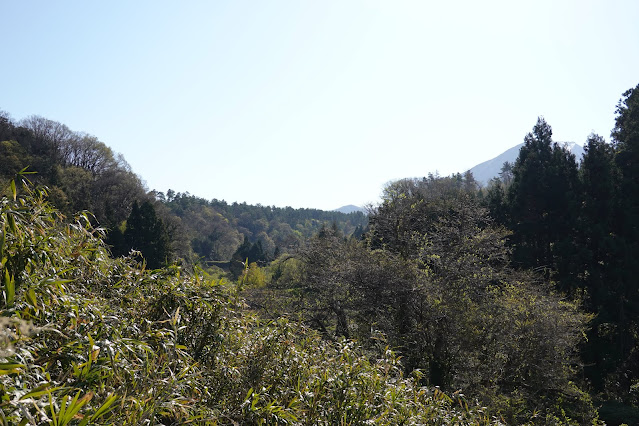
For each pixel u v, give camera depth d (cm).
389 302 1481
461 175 6328
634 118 3158
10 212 295
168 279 456
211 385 394
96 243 416
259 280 2298
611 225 2916
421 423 491
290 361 455
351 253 1788
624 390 2588
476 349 1449
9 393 204
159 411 287
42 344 276
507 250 1992
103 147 5975
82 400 212
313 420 409
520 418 1249
